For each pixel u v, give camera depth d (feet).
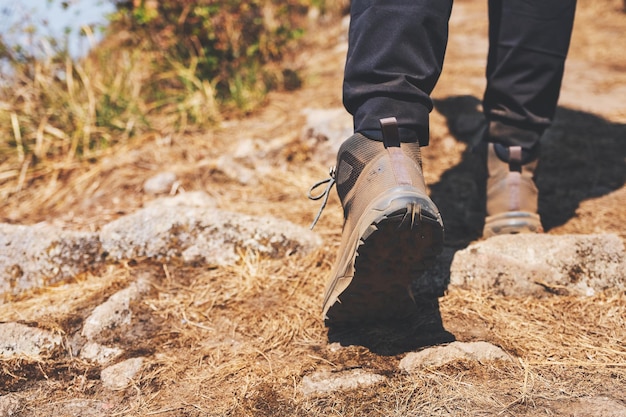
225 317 4.94
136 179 7.90
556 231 6.07
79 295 5.27
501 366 4.08
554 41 5.10
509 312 4.82
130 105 9.67
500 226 5.50
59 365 4.45
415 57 3.87
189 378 4.19
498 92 5.36
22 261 5.60
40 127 9.29
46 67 10.27
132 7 11.21
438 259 5.27
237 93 10.46
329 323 4.58
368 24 3.87
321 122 8.48
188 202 7.09
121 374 4.28
